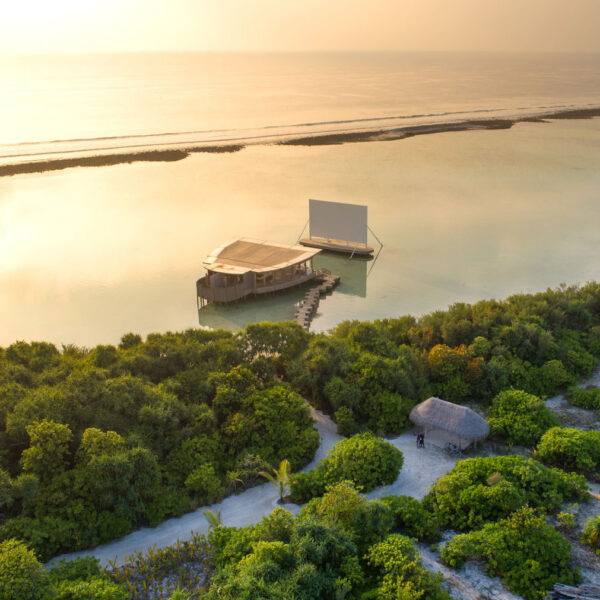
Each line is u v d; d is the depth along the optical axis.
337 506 29.00
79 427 33.91
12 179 114.38
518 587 25.88
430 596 24.56
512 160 134.00
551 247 80.94
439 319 52.03
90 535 29.25
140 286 69.44
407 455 36.91
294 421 37.94
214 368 42.00
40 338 57.44
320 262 78.31
